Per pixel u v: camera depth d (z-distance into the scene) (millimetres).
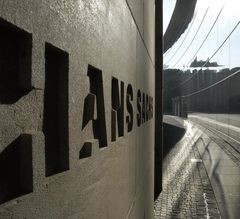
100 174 2213
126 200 3498
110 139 2582
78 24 1705
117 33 2844
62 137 1588
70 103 1612
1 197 1146
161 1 12383
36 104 1321
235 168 18516
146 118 6613
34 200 1229
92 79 2182
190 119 61188
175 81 82188
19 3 1139
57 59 1585
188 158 22562
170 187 14078
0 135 1105
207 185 14422
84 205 1841
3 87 1154
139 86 4953
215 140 33219
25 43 1218
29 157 1218
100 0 2170
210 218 10055
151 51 8609
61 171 1565
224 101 34062
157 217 10227
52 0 1378
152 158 9141
